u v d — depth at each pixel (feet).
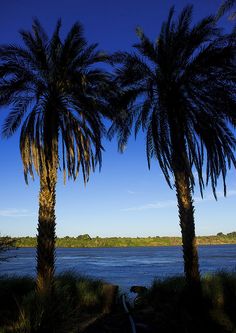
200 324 43.57
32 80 57.47
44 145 55.42
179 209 58.39
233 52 55.62
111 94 60.59
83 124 59.36
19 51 56.59
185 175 58.34
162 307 50.26
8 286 51.98
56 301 46.83
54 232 55.57
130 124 65.05
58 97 59.57
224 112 56.90
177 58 59.62
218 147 57.52
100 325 42.98
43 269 53.21
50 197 55.88
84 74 57.98
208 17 57.88
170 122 58.18
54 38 58.59
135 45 61.41
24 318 39.19
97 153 59.77
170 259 383.24
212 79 57.31
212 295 54.08
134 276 171.12
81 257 470.39
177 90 59.11
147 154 63.93
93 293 55.26
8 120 58.70
